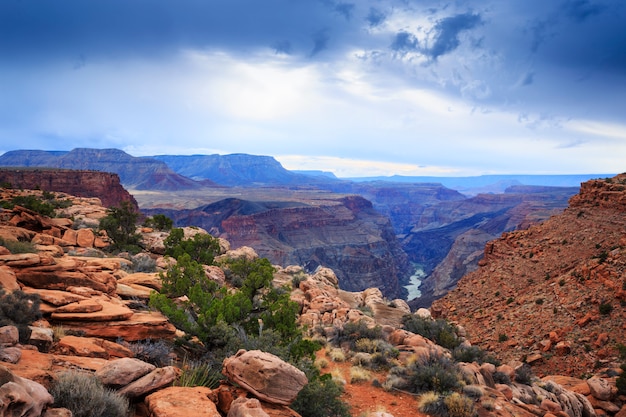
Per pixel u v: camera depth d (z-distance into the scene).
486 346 43.56
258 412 7.33
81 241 31.38
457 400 14.32
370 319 28.41
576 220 67.56
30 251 18.86
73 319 11.16
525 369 21.28
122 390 7.66
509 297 55.72
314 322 28.66
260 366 8.72
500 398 16.45
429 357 18.69
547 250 63.56
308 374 11.84
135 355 10.47
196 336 13.70
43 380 6.71
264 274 22.06
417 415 14.13
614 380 26.89
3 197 57.94
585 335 37.09
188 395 7.78
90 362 8.53
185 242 34.16
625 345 33.28
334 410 11.25
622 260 43.72
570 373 33.59
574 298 43.91
